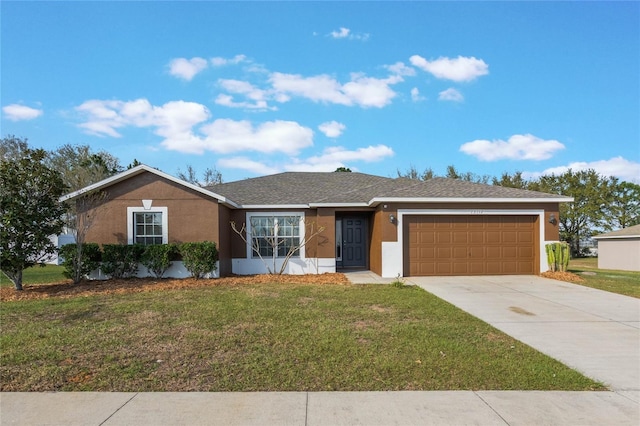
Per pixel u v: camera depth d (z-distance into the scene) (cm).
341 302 969
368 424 389
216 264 1438
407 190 1576
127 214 1443
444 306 927
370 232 1745
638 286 1257
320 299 1011
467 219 1531
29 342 641
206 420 396
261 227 1677
